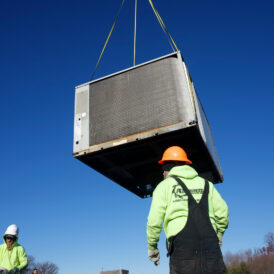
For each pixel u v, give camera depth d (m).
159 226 2.46
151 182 5.43
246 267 63.88
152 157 4.62
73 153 4.61
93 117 4.70
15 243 5.81
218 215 2.54
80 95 5.04
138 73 4.64
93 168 4.93
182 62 4.38
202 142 4.28
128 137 4.25
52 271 78.75
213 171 5.48
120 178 5.34
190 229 2.27
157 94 4.30
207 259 2.17
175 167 2.67
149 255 2.58
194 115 3.97
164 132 4.00
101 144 4.43
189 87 4.21
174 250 2.28
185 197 2.43
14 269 5.39
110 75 4.89
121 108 4.50
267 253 76.44
